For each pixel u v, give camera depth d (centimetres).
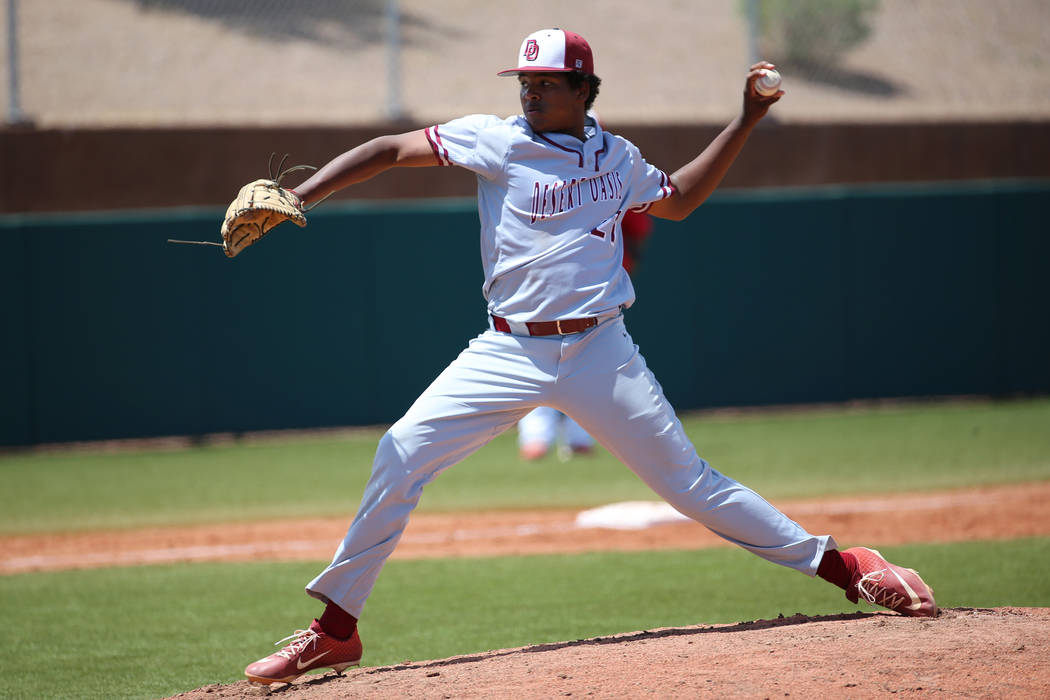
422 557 2628
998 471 3578
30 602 2211
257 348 4853
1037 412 4959
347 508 3341
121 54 6875
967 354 5366
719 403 5209
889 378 5331
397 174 5900
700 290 5162
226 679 1641
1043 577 2141
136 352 4756
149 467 4225
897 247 5300
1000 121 6431
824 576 1410
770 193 5206
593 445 4394
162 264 4759
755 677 1169
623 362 1318
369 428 4962
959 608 1476
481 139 1296
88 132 5566
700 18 8138
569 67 1270
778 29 7712
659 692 1141
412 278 4959
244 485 3781
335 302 4909
